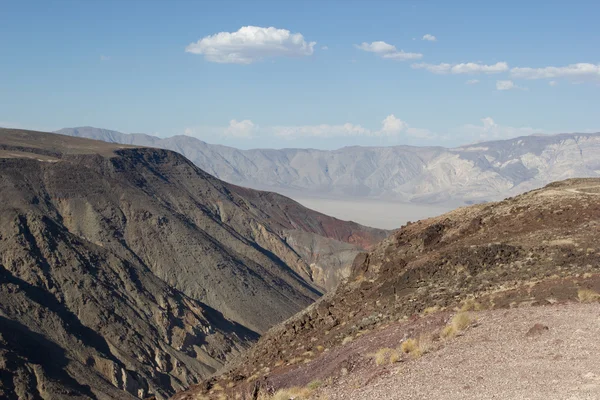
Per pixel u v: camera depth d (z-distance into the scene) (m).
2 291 125.12
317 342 33.12
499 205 46.69
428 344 22.06
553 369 16.58
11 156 189.12
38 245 146.12
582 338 18.56
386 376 20.02
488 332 21.38
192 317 152.75
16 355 104.56
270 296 190.50
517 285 28.11
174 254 186.25
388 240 47.12
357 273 45.75
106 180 199.12
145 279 157.88
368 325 31.03
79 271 144.00
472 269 33.41
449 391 16.75
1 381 97.94
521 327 21.02
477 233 41.66
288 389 23.92
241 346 154.88
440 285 32.88
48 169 188.38
